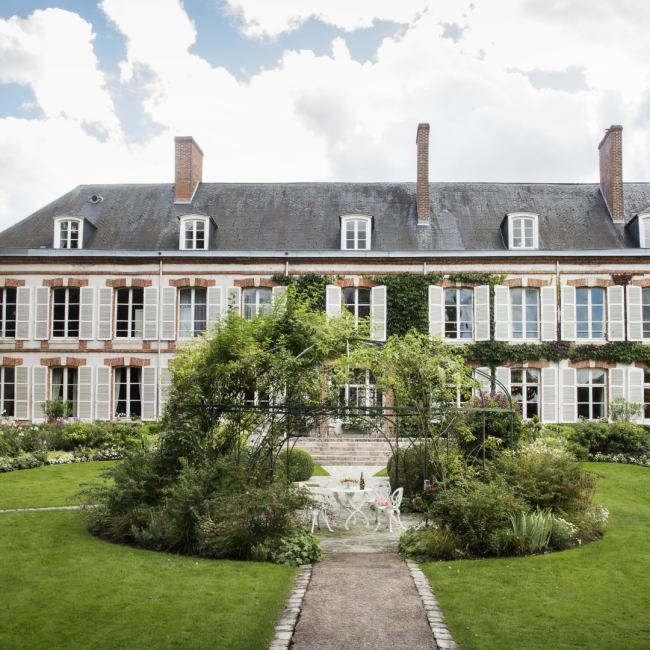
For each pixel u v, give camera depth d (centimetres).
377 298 2050
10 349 2070
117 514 881
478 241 2144
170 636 532
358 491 1030
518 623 568
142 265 2080
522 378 2041
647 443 1711
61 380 2095
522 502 855
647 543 848
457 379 1067
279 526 803
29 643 517
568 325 2022
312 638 535
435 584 672
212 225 2164
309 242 2152
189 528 797
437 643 527
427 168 2209
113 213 2286
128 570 703
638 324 2020
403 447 1769
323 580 691
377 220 2225
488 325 2028
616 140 2195
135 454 976
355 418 1224
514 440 1284
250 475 951
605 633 547
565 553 794
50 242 2175
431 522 938
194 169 2383
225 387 1023
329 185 2411
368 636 540
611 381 2011
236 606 598
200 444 963
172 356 2044
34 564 722
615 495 1228
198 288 2100
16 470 1486
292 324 1077
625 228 2159
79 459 1623
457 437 1216
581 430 1755
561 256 2028
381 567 749
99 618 569
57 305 2106
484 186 2386
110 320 2064
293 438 1862
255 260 2062
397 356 1072
